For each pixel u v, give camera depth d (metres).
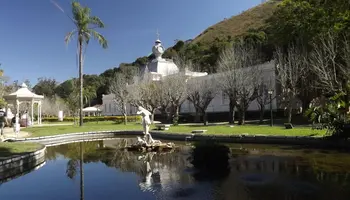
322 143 13.78
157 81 42.91
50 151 15.63
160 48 62.72
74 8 32.06
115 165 10.91
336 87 21.45
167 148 14.88
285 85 28.27
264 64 34.16
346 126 13.03
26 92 35.00
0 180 8.91
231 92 28.91
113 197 6.78
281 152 12.46
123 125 35.50
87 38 32.97
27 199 6.87
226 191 6.91
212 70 54.44
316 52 25.39
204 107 32.91
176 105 36.25
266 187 7.14
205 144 10.38
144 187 7.54
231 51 33.88
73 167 10.84
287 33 33.75
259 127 21.62
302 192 6.63
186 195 6.68
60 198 6.88
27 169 10.66
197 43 91.25
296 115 31.00
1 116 21.22
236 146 15.06
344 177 7.86
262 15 91.88
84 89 74.69
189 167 9.99
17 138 19.44
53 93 90.88
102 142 20.25
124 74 58.62
